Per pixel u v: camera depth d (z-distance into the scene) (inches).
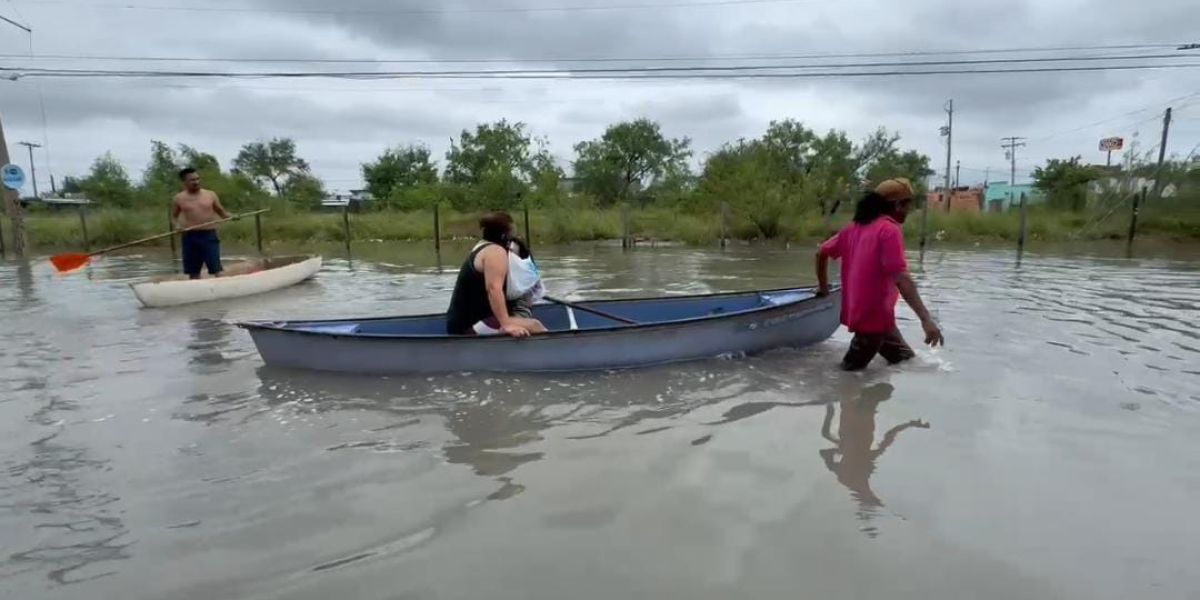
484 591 97.4
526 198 1203.9
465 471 139.3
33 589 99.8
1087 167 1472.7
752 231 863.7
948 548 107.6
